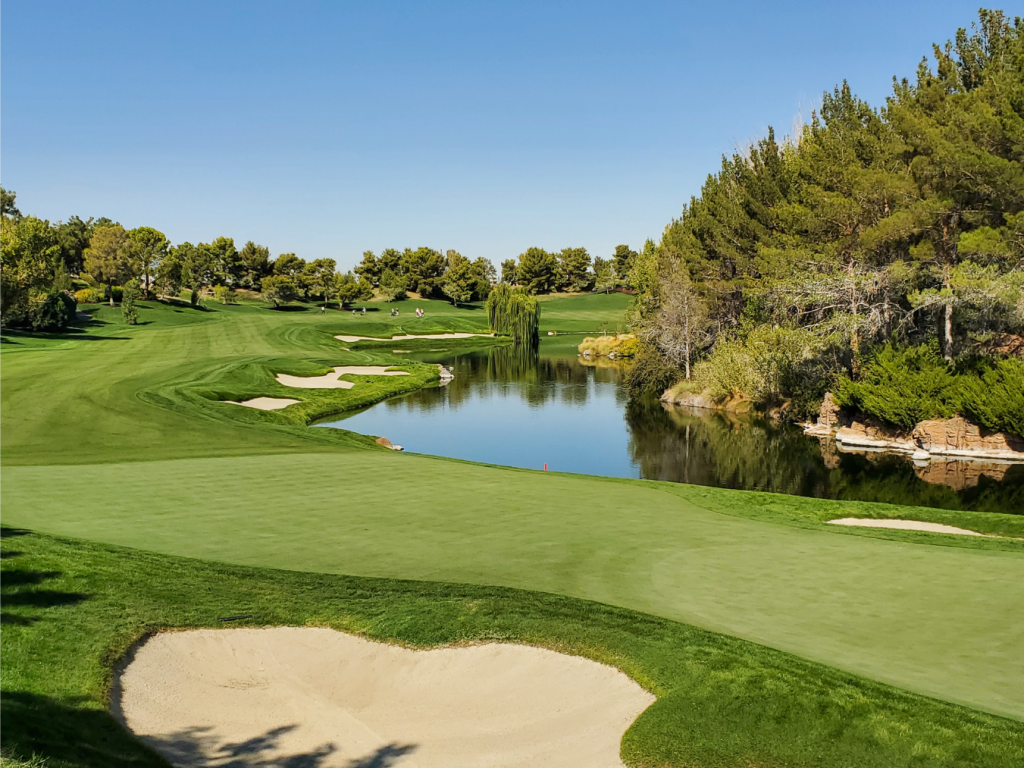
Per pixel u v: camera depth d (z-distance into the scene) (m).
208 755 8.47
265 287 148.62
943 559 14.53
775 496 21.58
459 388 62.62
